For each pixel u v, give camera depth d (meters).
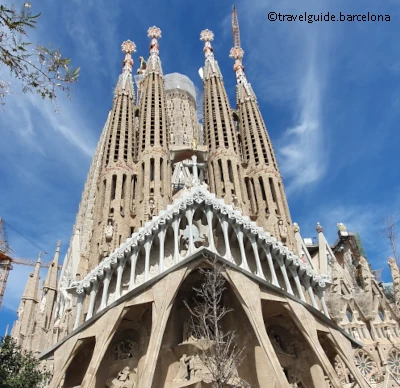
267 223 51.62
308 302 40.94
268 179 55.84
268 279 40.12
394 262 57.16
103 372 36.31
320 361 33.84
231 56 77.88
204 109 68.19
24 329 59.94
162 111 63.53
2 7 10.39
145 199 51.19
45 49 11.02
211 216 38.59
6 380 27.00
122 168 54.22
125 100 64.25
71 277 55.12
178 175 68.19
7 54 10.55
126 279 38.84
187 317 38.91
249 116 64.69
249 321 37.06
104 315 34.81
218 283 32.16
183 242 40.47
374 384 46.22
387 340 50.47
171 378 35.50
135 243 38.31
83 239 59.88
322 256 61.91
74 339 34.56
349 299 53.50
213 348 34.12
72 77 11.34
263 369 35.91
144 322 37.84
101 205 50.91
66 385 36.25
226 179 55.47
